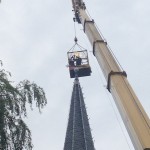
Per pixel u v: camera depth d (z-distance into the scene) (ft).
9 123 48.57
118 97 68.74
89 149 162.09
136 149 58.54
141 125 59.41
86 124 180.45
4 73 51.90
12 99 49.60
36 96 53.06
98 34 95.76
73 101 199.82
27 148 48.78
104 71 80.38
